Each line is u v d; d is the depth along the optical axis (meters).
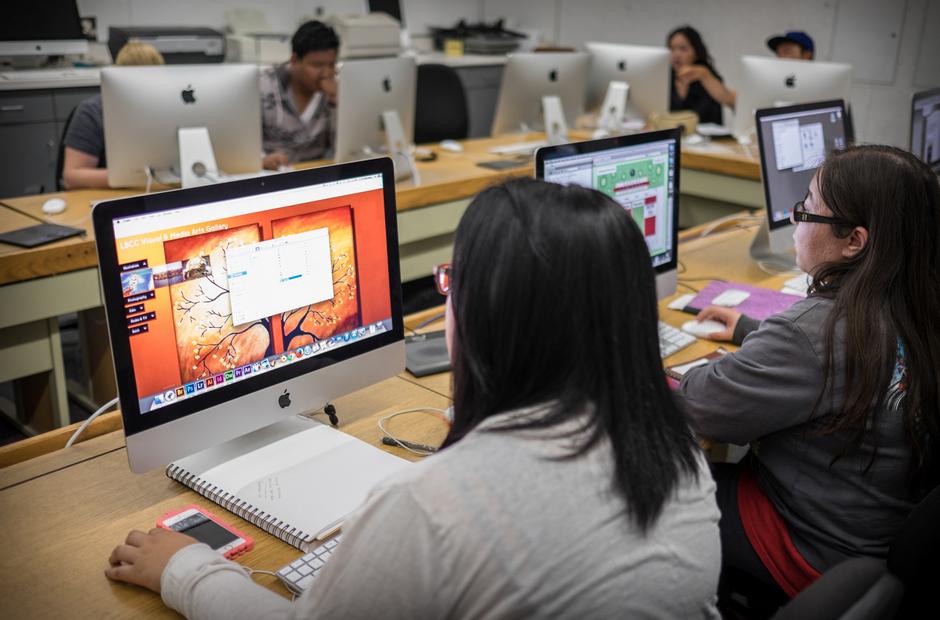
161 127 2.58
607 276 0.72
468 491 0.67
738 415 1.29
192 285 1.12
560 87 3.81
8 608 0.96
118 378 1.06
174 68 2.58
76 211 2.57
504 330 0.73
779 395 1.25
